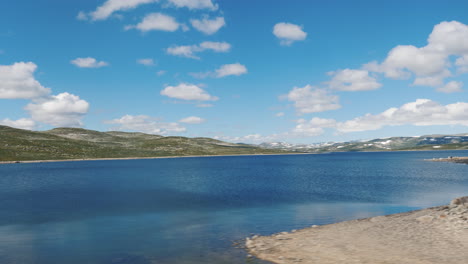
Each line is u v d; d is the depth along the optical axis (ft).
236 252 58.75
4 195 150.41
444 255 51.26
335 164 516.73
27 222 89.66
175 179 244.63
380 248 56.80
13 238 71.92
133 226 83.76
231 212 104.01
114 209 110.22
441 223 72.28
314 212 103.35
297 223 86.33
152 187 186.39
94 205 119.44
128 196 145.18
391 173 291.17
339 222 86.17
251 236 71.87
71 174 299.99
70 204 122.31
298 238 67.21
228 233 75.00
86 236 73.15
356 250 56.44
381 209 108.58
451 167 378.32
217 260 54.44
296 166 463.42
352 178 242.58
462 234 62.28
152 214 101.04
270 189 172.45
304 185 192.54
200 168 418.10
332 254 54.85
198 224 85.76
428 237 62.08
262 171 347.15
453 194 147.23
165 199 135.23
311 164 528.63
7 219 93.76
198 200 131.23
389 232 68.03
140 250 61.52
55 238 71.61
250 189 173.58
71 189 176.35
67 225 85.40
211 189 174.09
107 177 264.72
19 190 171.22
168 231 77.66
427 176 253.85
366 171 325.83
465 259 49.01
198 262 53.72
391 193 151.94
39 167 433.48
